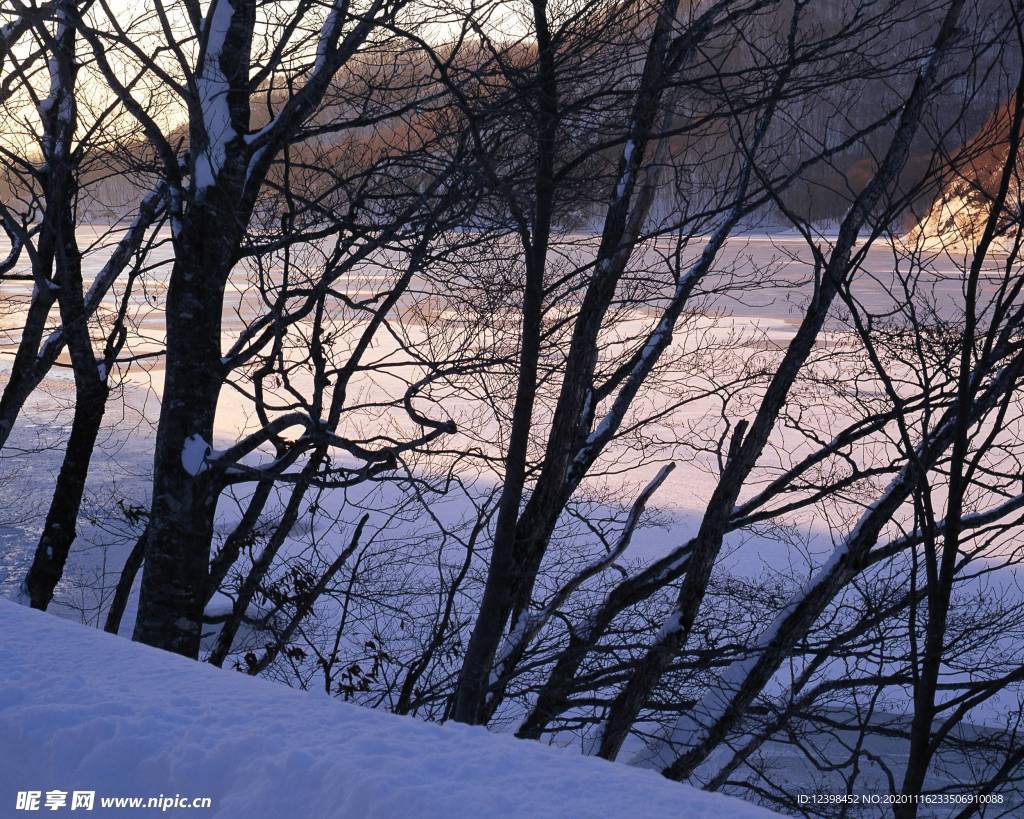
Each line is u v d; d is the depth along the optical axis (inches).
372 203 272.4
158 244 342.3
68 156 309.7
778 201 173.8
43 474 633.6
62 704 90.5
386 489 510.3
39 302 339.0
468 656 238.2
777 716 259.8
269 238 263.0
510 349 299.0
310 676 329.1
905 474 251.0
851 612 324.8
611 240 269.3
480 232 253.4
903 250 175.5
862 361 292.7
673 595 378.0
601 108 221.0
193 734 84.4
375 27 232.7
